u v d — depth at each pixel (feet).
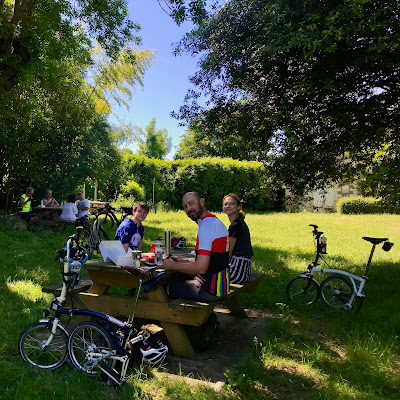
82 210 40.24
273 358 13.64
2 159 43.52
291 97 22.34
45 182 46.75
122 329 11.81
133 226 17.13
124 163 75.25
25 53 31.60
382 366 13.08
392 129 22.95
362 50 19.19
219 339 15.67
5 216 40.78
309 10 18.25
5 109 39.09
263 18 19.40
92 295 14.42
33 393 10.72
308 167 23.44
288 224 60.44
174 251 17.63
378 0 17.53
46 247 31.58
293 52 20.02
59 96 45.50
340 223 62.28
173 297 13.94
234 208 16.90
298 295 20.66
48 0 32.42
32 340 12.80
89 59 38.09
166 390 11.19
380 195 23.31
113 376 11.38
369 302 20.10
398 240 43.45
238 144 24.82
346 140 21.83
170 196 82.89
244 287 16.14
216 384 11.60
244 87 22.94
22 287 19.98
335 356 14.24
